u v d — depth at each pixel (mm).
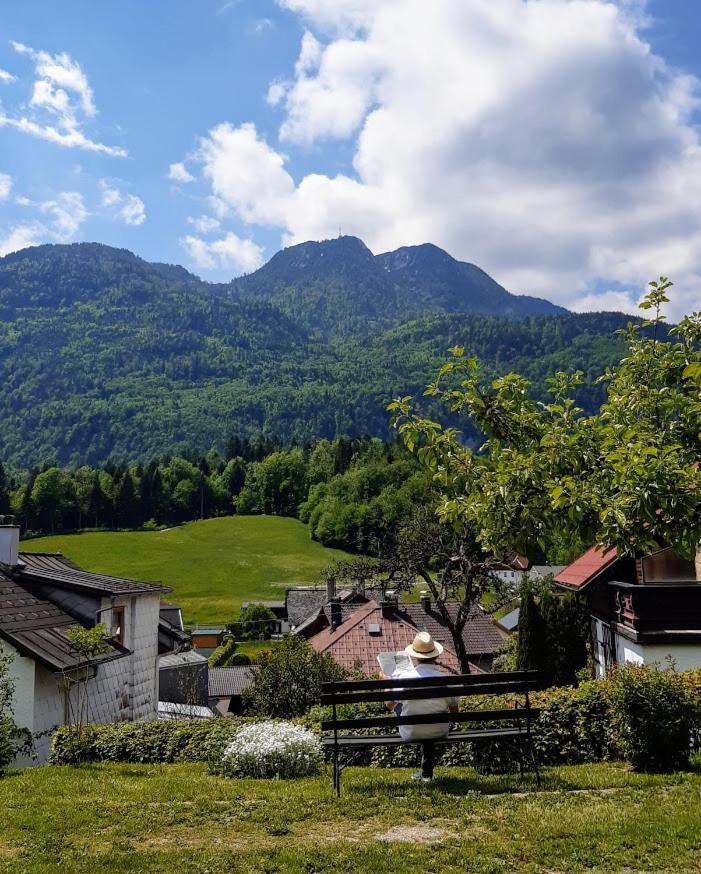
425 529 33844
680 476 9484
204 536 141125
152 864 6641
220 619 97250
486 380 12641
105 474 167375
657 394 12180
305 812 8320
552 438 11234
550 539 11805
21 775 12469
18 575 20688
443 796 8734
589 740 12508
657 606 18797
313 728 14461
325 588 86812
